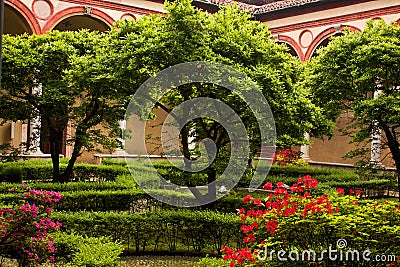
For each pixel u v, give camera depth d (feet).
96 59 30.58
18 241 18.53
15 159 43.75
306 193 17.60
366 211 16.83
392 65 39.47
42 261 19.34
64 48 38.42
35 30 60.23
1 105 39.37
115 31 30.91
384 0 60.80
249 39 29.60
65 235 21.74
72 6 62.85
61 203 31.42
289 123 29.14
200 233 25.85
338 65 43.29
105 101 40.34
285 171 53.83
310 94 43.32
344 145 70.28
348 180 50.83
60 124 41.22
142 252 25.85
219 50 28.22
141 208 33.63
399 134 45.91
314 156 74.49
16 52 37.96
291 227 16.03
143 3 68.08
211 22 29.07
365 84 41.88
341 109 46.68
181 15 27.17
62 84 38.24
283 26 72.23
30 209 18.56
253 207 30.25
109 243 21.30
